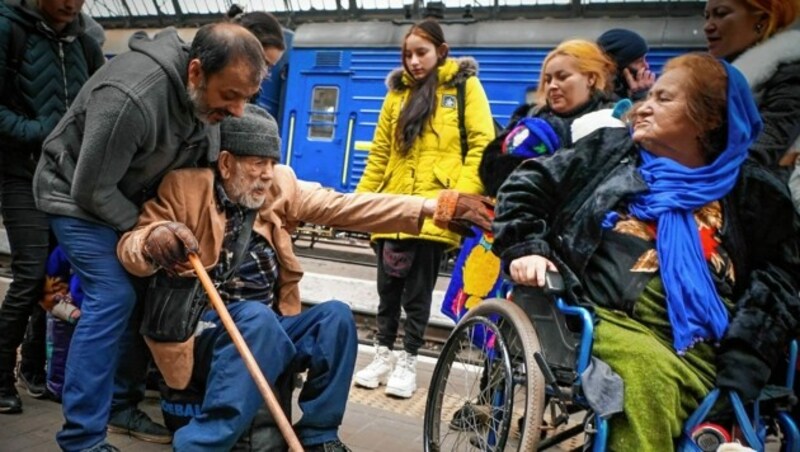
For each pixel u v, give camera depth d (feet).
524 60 27.66
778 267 6.72
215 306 6.54
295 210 8.61
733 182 6.58
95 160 6.77
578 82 8.22
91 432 7.26
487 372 7.54
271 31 9.61
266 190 7.80
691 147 6.70
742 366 5.99
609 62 8.53
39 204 7.49
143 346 8.74
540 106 8.80
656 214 6.45
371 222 8.52
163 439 8.69
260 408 7.59
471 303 9.77
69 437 7.22
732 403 5.89
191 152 7.52
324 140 30.99
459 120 11.16
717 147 6.75
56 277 9.51
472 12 30.22
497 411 7.04
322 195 8.68
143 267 7.08
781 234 6.64
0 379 9.18
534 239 6.62
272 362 7.20
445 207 8.17
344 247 31.19
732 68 6.65
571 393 5.90
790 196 6.66
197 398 7.95
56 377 9.77
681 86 6.56
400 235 11.09
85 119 7.13
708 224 6.60
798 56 8.04
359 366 13.34
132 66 6.91
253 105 8.22
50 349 9.77
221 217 7.62
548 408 10.46
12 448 8.03
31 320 10.14
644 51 10.09
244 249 7.80
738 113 6.51
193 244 6.84
